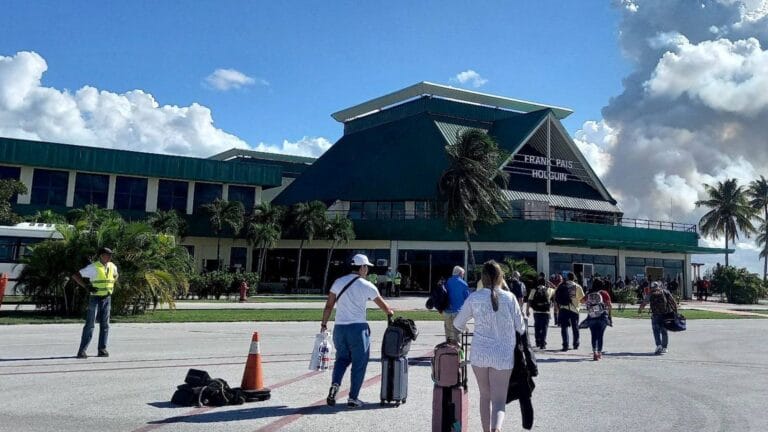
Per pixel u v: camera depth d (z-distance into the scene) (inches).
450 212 1572.3
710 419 289.0
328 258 1866.4
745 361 516.7
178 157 1834.4
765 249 3110.2
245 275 1429.6
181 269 873.5
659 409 309.6
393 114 2511.1
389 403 302.7
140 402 296.8
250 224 1770.4
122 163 1766.7
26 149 1656.0
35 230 914.1
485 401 232.4
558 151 2210.9
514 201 1957.4
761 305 1929.1
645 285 1600.6
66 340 537.3
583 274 1796.3
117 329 651.5
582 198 2187.5
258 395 307.7
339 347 299.7
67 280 756.0
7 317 734.5
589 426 270.7
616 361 504.7
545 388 366.3
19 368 384.2
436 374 238.7
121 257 776.3
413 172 2048.5
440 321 860.6
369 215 2044.8
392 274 1691.7
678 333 803.4
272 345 544.1
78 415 268.2
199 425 256.1
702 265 2288.4
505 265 1477.6
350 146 2529.5
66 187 1728.6
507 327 229.6
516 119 2222.0
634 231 1882.4
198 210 1873.8
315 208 1792.6
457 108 2369.6
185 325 715.4
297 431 250.2
